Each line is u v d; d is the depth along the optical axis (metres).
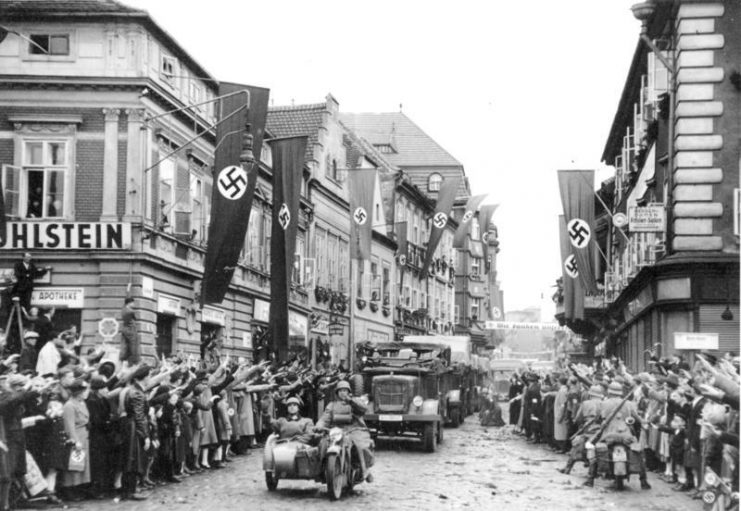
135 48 26.72
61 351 15.30
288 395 24.95
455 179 51.84
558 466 20.92
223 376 18.84
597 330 53.75
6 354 20.67
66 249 26.20
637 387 17.73
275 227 29.00
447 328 81.94
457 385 36.09
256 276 37.56
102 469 14.39
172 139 29.19
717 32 27.55
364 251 40.84
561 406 23.98
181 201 29.84
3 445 12.03
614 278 44.22
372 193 41.31
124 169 26.73
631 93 39.34
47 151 26.77
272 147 29.36
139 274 26.36
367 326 57.19
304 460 14.96
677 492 16.42
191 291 30.84
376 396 24.30
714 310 27.11
